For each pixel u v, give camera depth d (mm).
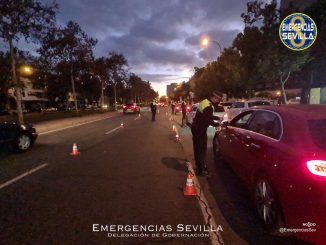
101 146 11102
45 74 41281
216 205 4867
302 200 3188
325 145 3428
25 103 82750
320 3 18578
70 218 4371
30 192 5570
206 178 6422
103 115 40281
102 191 5594
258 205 4246
